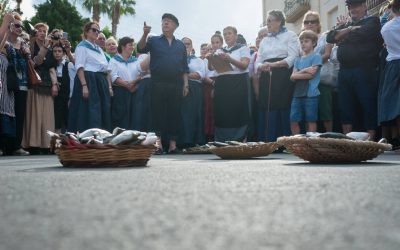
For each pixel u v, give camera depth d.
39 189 1.19
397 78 4.32
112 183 1.35
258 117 5.75
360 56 4.77
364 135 3.09
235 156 3.78
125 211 0.78
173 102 5.77
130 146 2.51
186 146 6.51
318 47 5.43
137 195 1.03
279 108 5.48
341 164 2.60
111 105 6.11
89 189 1.18
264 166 2.37
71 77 6.46
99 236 0.56
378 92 4.59
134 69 6.26
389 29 4.35
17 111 5.65
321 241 0.53
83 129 5.56
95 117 5.56
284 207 0.83
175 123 5.81
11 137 5.56
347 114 4.88
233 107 6.00
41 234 0.58
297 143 2.73
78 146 2.45
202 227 0.63
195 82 6.38
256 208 0.82
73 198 0.98
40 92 5.98
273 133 5.53
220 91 6.07
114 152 2.47
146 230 0.60
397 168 2.10
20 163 3.09
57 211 0.79
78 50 5.62
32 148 6.25
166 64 5.67
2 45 4.44
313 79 5.05
